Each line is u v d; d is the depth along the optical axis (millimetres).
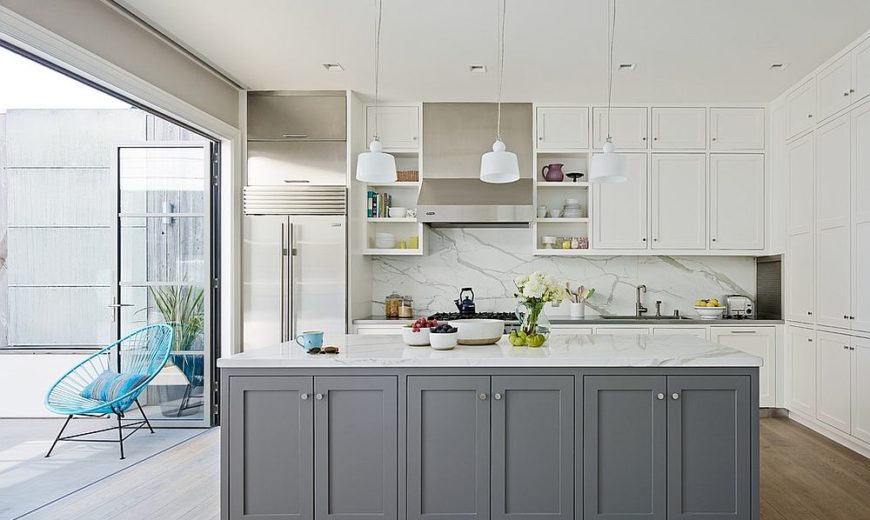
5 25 2627
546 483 2682
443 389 2686
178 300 4879
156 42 3791
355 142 5105
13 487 3535
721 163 5238
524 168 5258
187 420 4891
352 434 2697
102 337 5672
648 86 4816
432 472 2693
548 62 4277
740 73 4492
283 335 4883
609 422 2684
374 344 3188
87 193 5703
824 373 4355
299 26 3658
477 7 3377
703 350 2906
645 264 5605
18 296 5664
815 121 4449
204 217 4816
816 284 4469
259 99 5023
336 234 4902
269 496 2701
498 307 5609
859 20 3553
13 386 5312
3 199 5688
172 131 5617
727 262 5605
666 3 3318
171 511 3145
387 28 3688
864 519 2996
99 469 3854
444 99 5234
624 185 5250
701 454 2678
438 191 5160
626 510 2680
